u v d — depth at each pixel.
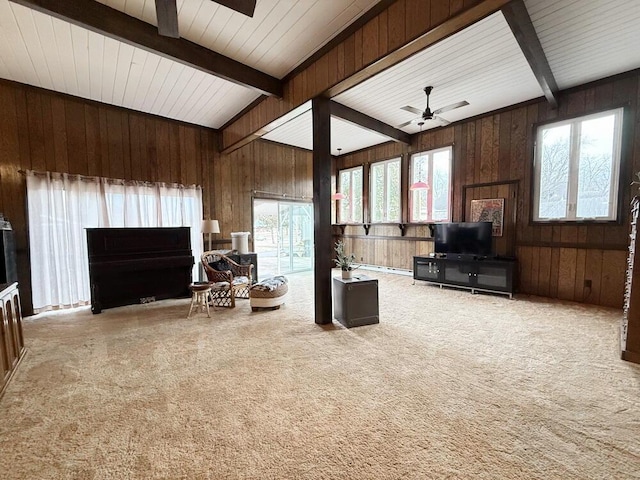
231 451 1.58
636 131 3.88
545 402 1.98
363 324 3.52
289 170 7.31
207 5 2.56
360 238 7.93
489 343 2.95
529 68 3.82
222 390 2.16
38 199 4.06
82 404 2.01
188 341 3.08
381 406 1.96
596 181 4.25
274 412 1.90
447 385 2.20
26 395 2.12
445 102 4.88
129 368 2.50
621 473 1.42
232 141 5.40
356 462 1.50
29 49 3.21
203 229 5.14
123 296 4.43
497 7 2.01
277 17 2.73
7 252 2.79
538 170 4.79
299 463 1.50
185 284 4.92
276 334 3.26
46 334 3.30
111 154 4.71
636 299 2.52
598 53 3.48
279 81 3.87
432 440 1.64
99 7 2.57
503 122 5.14
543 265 4.76
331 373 2.39
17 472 1.46
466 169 5.67
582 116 4.30
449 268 5.39
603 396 2.04
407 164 6.67
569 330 3.28
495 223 5.28
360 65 2.79
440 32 2.28
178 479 1.41
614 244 4.09
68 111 4.33
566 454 1.54
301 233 7.79
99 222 4.54
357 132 6.40
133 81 3.96
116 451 1.59
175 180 5.40
